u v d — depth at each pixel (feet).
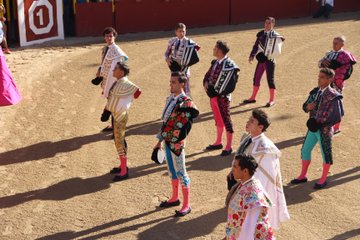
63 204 29.09
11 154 34.81
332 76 28.89
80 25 65.21
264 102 44.32
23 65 51.80
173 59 38.65
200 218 27.61
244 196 19.94
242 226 19.88
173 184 28.22
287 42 63.36
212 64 33.94
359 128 39.06
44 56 55.26
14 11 60.70
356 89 47.50
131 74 50.85
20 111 41.50
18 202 29.30
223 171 32.60
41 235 26.30
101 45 60.85
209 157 34.40
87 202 29.25
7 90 41.83
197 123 39.99
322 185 30.42
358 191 30.25
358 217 27.61
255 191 19.95
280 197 24.38
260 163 23.91
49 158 34.37
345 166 33.24
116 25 67.26
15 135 37.55
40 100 43.73
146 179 31.73
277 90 47.19
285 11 77.71
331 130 29.78
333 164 33.47
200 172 32.45
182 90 27.02
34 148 35.70
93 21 65.82
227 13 73.77
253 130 23.98
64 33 65.51
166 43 62.54
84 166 33.37
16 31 61.31
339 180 31.50
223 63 33.35
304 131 38.55
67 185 31.09
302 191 30.17
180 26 38.29
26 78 48.19
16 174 32.32
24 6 58.80
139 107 43.04
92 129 38.78
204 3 71.92
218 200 29.35
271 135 37.86
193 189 30.45
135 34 67.87
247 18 75.36
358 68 53.31
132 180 31.63
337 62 36.17
